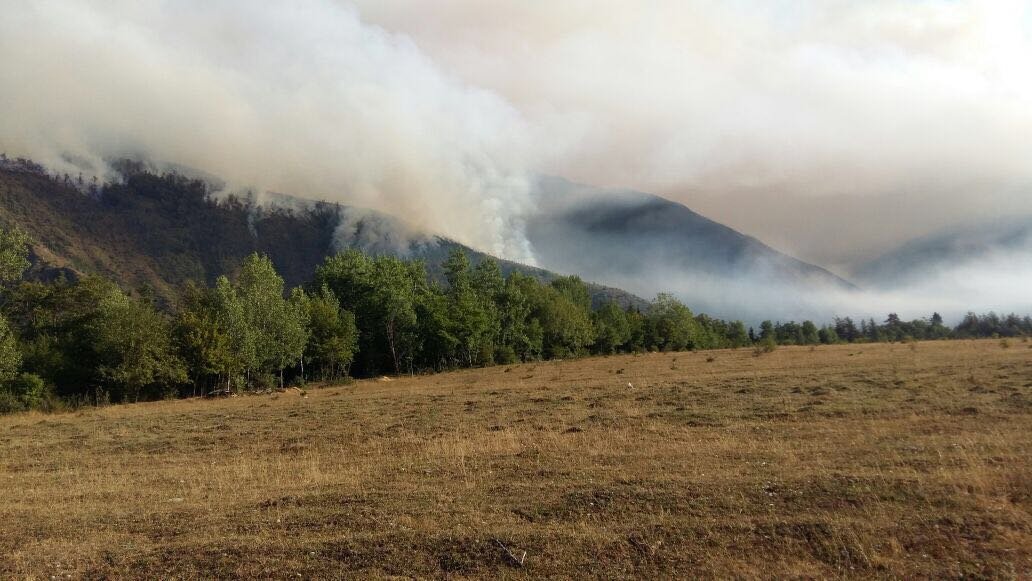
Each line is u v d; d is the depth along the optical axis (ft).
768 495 32.71
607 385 110.22
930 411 57.26
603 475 39.40
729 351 240.73
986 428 47.75
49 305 205.77
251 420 87.76
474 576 25.63
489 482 39.52
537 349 274.36
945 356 132.16
